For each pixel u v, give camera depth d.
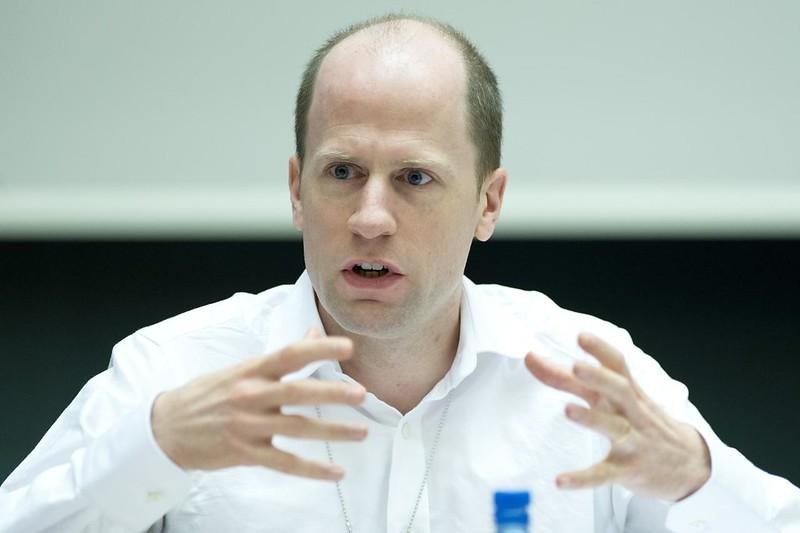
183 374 5.36
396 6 10.44
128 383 5.30
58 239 10.79
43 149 10.59
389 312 4.71
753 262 11.68
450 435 5.27
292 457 3.98
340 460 5.16
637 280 11.82
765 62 10.50
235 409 3.97
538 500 5.21
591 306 11.88
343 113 4.70
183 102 10.58
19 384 11.66
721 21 10.48
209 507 5.00
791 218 10.61
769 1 10.44
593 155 10.67
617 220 10.70
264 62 10.52
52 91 10.52
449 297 4.98
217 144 10.63
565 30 10.52
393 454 5.12
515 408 5.37
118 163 10.64
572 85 10.59
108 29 10.48
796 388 11.70
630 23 10.51
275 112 10.59
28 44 10.45
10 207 10.59
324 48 5.15
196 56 10.52
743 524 4.80
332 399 3.87
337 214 4.68
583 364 4.12
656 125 10.61
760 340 11.73
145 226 10.70
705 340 11.79
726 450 4.85
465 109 4.87
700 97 10.56
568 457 5.31
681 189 10.67
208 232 10.75
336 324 5.26
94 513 4.51
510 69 10.56
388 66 4.75
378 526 5.09
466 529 5.11
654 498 5.07
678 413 5.57
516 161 10.71
